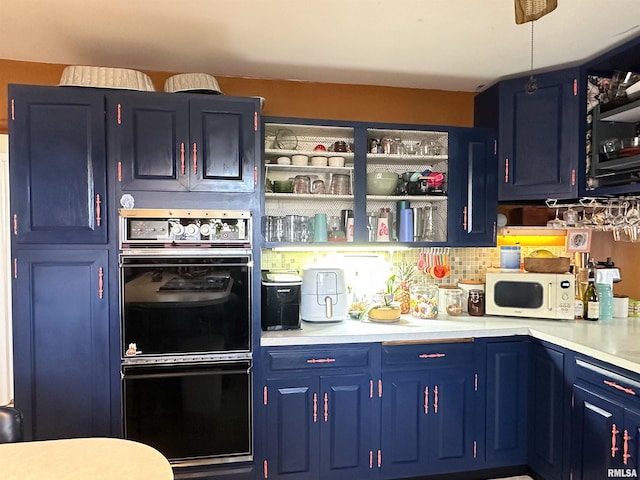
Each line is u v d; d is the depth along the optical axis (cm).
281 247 259
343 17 199
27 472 105
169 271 216
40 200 209
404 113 296
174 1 185
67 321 212
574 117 252
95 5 188
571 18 197
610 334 228
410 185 279
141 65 257
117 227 215
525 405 250
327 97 286
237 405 223
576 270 295
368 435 234
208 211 219
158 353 216
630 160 215
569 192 253
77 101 211
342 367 232
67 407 213
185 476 220
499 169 276
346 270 293
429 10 192
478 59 246
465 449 244
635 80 223
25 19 201
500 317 274
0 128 250
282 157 263
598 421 198
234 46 230
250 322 224
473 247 288
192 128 221
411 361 238
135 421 215
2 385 305
